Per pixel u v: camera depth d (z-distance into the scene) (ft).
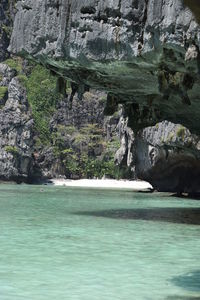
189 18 63.36
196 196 196.65
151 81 79.00
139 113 98.22
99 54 72.84
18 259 56.08
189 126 112.57
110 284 45.88
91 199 168.35
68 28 75.61
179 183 210.18
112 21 71.36
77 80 83.71
